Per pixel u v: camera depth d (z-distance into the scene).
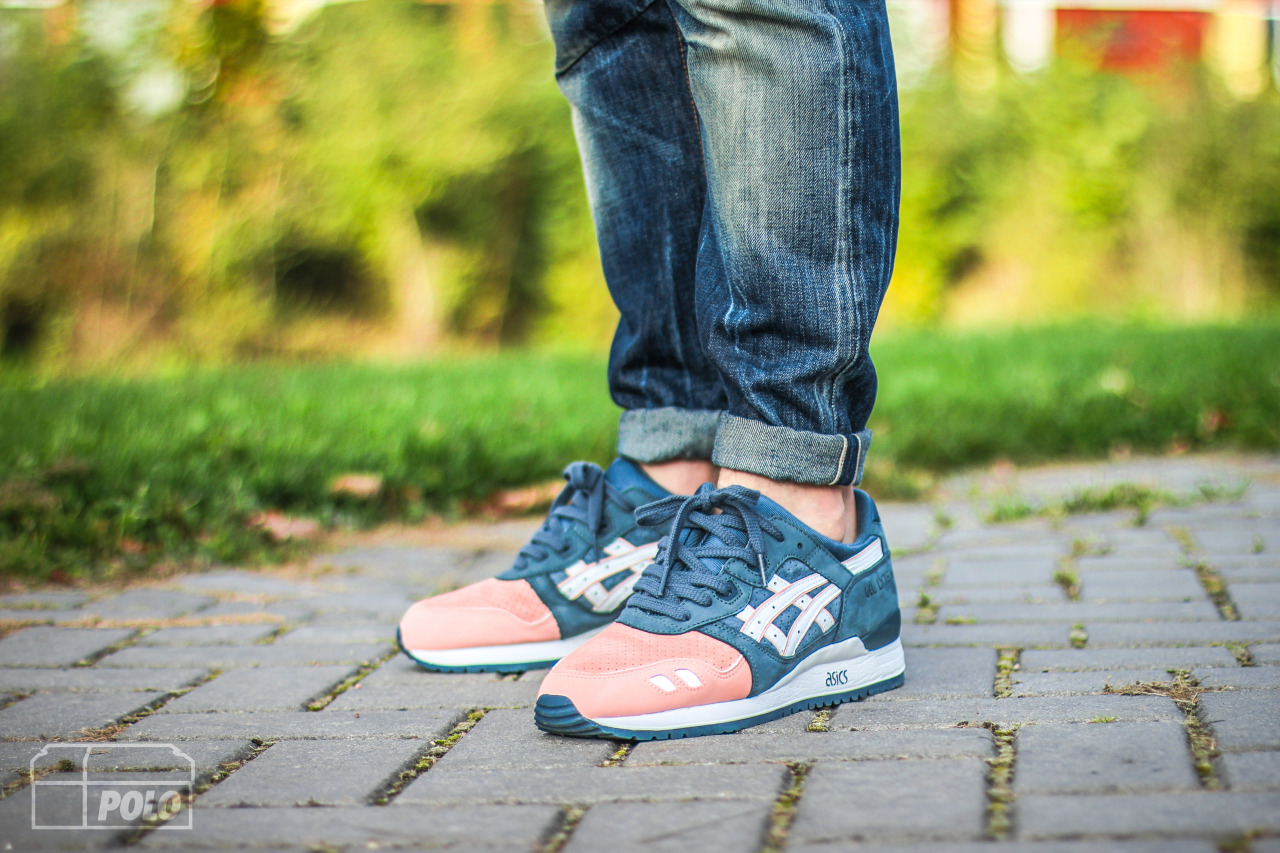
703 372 1.47
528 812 0.99
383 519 2.72
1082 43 10.97
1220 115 10.45
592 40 1.46
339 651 1.63
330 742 1.22
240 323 9.05
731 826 0.93
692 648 1.22
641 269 1.47
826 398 1.29
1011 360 5.34
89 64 8.77
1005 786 0.99
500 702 1.37
